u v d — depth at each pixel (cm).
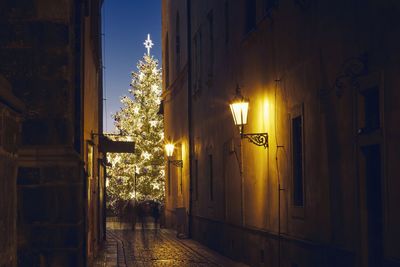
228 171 2131
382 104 895
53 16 1139
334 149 1111
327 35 1142
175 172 3697
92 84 1911
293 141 1389
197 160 2867
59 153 1114
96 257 2141
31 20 1138
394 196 862
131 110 5859
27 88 1132
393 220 865
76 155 1120
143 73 5981
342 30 1062
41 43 1138
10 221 558
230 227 2117
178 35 3553
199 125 2784
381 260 963
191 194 3034
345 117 1055
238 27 1944
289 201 1417
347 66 1023
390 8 866
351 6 1019
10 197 557
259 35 1678
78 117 1245
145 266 1923
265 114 1622
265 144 1598
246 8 1847
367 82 945
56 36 1140
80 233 1141
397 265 848
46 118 1130
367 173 984
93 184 1888
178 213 3117
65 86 1138
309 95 1258
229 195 2127
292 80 1380
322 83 1175
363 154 984
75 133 1234
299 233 1337
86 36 1556
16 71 1133
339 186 1088
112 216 5628
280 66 1479
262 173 1662
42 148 1113
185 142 3244
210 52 2473
